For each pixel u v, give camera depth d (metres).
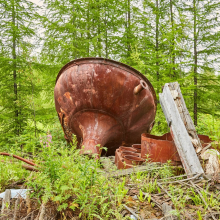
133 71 5.05
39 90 8.95
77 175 2.23
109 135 5.33
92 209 2.04
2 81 8.54
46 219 1.94
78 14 9.65
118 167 3.90
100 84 4.92
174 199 2.13
